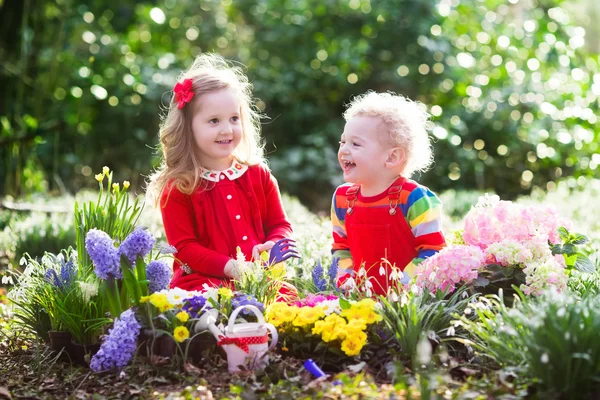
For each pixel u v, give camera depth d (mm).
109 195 3584
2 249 5797
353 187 3721
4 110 9820
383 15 10766
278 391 2645
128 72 10953
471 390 2607
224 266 3553
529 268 3285
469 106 10664
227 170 3809
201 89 3689
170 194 3721
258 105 11242
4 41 9969
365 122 3537
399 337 2959
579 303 2791
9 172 8422
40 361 3229
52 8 10398
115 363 2998
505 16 11117
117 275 3104
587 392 2574
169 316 3014
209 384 2830
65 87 10477
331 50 11023
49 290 3371
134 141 10844
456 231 3830
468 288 3301
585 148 9820
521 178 10383
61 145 10406
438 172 10164
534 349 2584
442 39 10742
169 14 12109
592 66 10469
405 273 3494
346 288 3365
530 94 10227
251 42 11852
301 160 10438
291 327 3062
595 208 6516
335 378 2701
